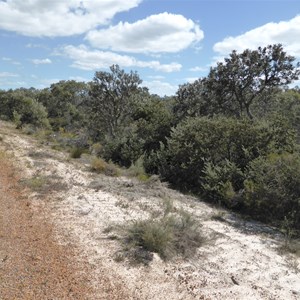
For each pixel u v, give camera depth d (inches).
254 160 474.6
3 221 305.4
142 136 765.9
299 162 402.9
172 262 255.9
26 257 240.1
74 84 2320.4
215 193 474.6
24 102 1560.0
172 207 378.9
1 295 190.4
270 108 1048.8
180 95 965.8
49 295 197.3
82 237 287.3
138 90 1275.8
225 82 928.3
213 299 211.8
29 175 486.9
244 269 255.4
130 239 282.8
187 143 585.3
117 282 220.7
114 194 432.8
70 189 437.4
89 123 1378.0
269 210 407.5
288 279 246.7
